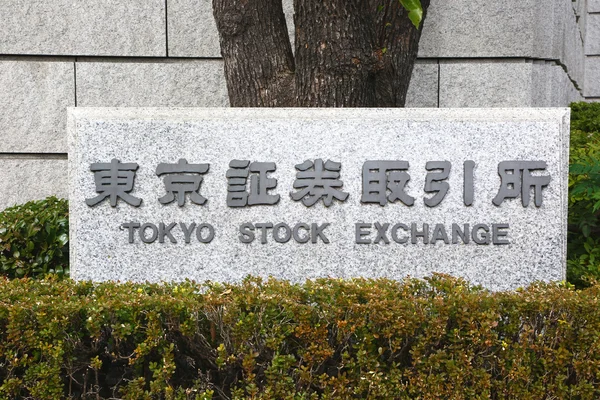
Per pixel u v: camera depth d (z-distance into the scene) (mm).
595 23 12164
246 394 2865
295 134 3785
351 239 3742
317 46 4258
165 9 5625
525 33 5508
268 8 4473
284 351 2832
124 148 3818
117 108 3840
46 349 2756
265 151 3787
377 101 4527
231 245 3768
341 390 2746
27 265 4543
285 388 2754
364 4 4270
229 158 3791
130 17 5617
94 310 2766
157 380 2766
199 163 3793
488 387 2758
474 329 2760
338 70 4262
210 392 2783
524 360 2793
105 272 3789
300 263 3746
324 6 4199
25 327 2777
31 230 4520
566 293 2939
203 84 5672
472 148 3758
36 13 5586
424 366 2779
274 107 4074
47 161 5703
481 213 3732
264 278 3748
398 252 3734
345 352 2771
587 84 12133
